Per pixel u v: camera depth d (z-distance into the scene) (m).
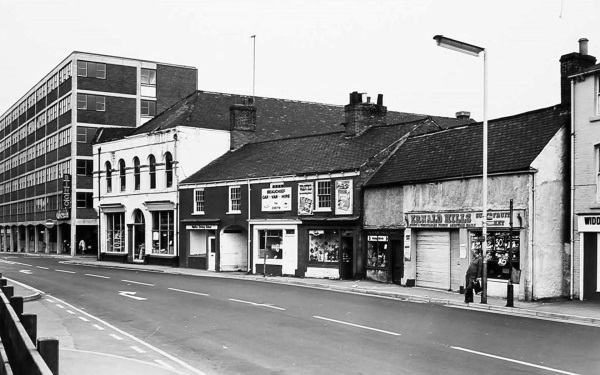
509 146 26.31
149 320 18.69
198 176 43.78
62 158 70.62
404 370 12.07
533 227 23.97
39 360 7.20
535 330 16.95
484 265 22.45
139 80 70.00
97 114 67.75
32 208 83.50
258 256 37.16
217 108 49.19
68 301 23.45
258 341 15.21
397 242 30.36
